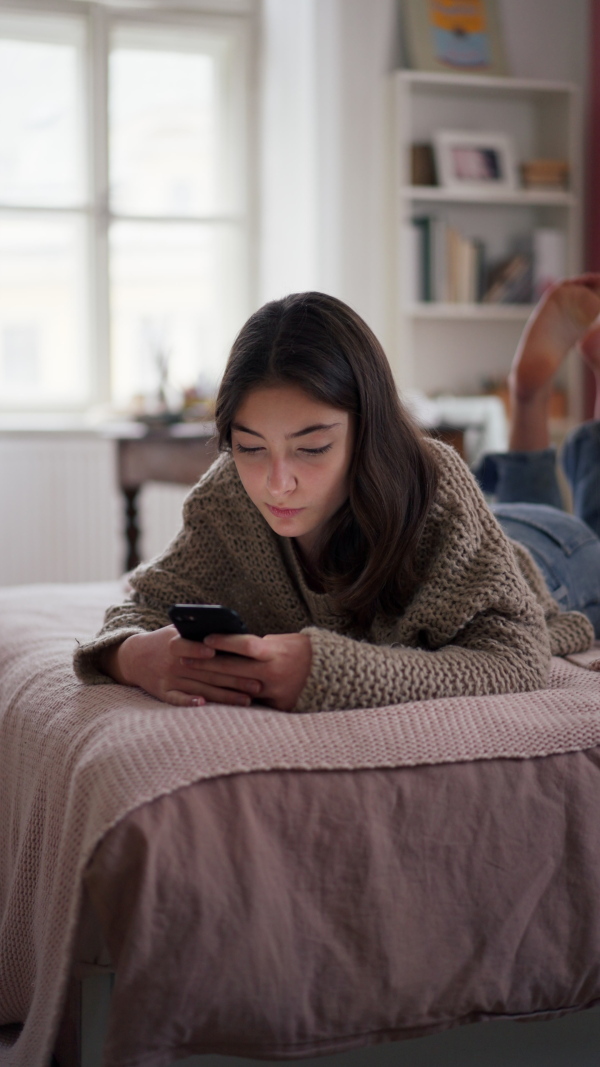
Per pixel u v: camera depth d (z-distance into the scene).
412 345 3.71
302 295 0.98
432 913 0.85
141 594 1.14
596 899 0.90
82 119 3.57
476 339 3.76
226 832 0.78
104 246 3.63
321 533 1.05
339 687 0.92
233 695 0.93
